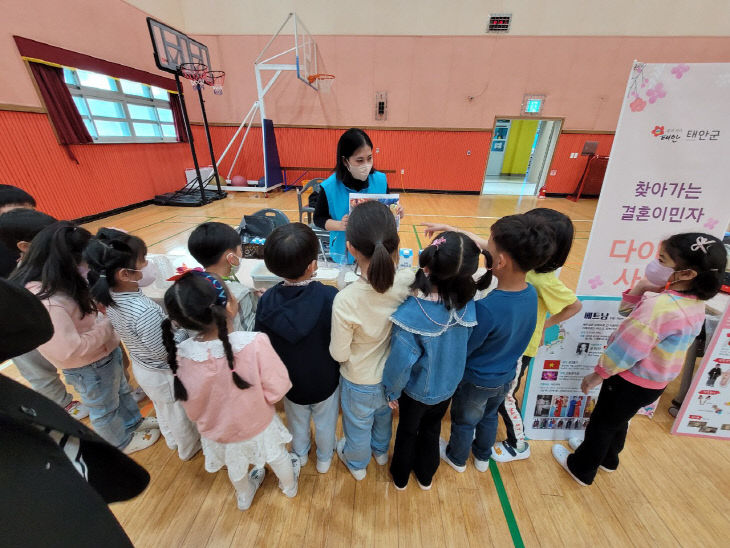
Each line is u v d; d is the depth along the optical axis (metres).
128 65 4.97
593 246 1.20
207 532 1.04
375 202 0.86
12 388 0.34
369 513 1.10
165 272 1.52
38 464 0.35
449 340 0.86
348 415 1.08
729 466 1.26
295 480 1.16
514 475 1.24
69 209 4.23
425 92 6.56
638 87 0.99
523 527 1.07
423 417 1.05
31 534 0.34
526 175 9.05
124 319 0.96
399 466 1.11
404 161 7.18
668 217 1.13
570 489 1.19
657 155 1.06
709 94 0.97
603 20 5.80
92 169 4.54
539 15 5.86
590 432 1.12
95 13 4.39
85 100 4.41
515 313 0.90
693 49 5.83
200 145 6.95
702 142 1.02
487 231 4.59
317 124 6.89
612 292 1.26
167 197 5.69
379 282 0.76
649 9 5.66
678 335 0.88
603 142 6.64
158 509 1.10
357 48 6.28
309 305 0.92
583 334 1.25
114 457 0.46
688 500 1.14
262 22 6.12
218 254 1.06
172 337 0.82
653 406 1.46
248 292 1.37
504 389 1.08
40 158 3.85
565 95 6.38
